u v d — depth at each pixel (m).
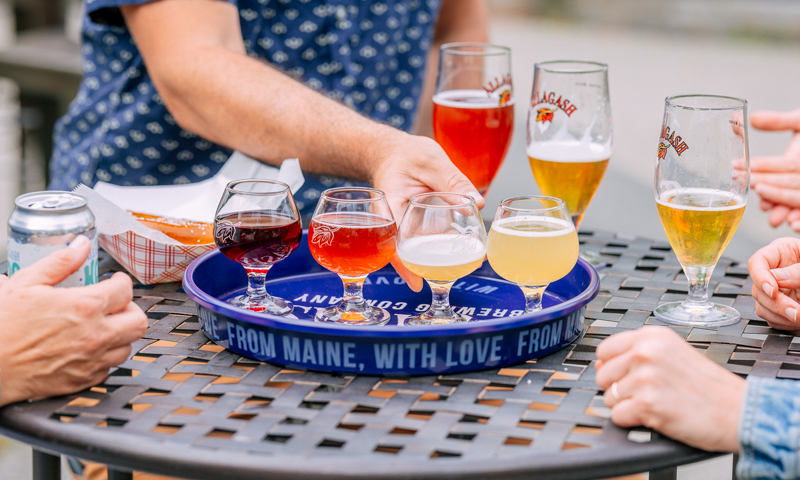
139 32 1.72
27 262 0.97
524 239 1.06
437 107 1.46
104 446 0.83
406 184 1.27
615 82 7.75
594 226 3.87
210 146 1.99
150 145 1.95
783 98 6.76
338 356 0.99
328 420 0.88
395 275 1.35
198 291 1.09
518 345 1.01
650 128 6.16
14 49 3.66
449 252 1.06
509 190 4.14
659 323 1.16
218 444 0.83
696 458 0.87
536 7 14.05
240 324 1.03
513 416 0.89
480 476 0.78
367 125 1.43
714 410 0.87
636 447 0.84
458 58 1.47
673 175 1.14
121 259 1.28
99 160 1.96
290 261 1.35
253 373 1.00
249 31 1.96
